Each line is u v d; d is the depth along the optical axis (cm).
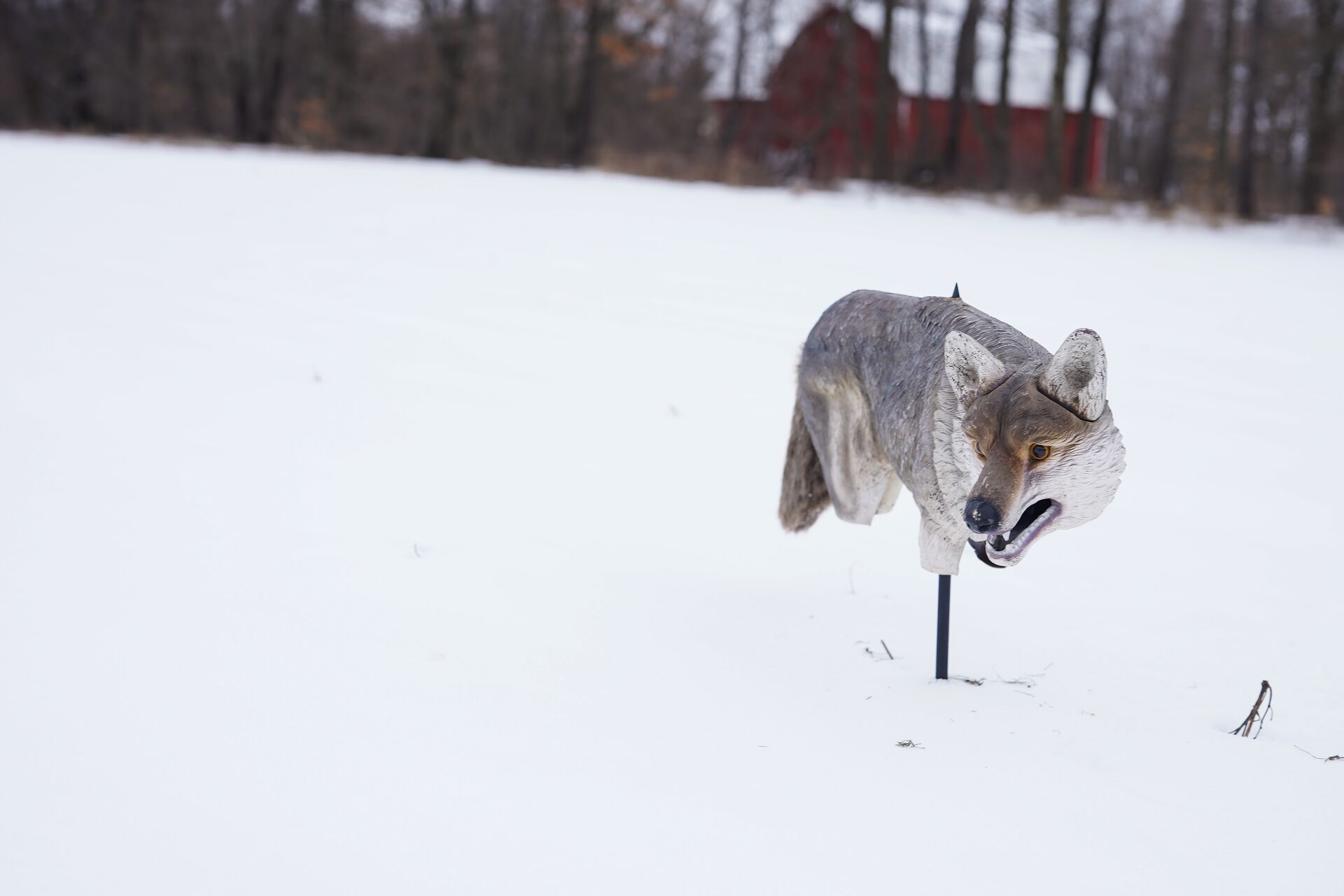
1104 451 354
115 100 5284
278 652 458
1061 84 3186
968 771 376
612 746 389
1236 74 4428
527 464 736
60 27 5372
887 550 607
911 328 428
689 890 312
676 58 5419
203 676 436
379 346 1056
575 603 517
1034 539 367
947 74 4800
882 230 2034
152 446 746
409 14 4884
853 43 4028
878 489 487
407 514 636
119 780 363
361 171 2895
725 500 682
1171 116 4531
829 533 633
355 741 389
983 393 366
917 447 405
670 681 440
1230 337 1117
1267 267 1706
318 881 314
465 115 5259
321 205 2069
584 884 314
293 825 340
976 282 1432
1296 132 4044
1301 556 583
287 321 1162
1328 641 485
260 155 3412
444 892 310
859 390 468
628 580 550
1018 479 350
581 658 459
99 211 1900
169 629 477
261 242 1658
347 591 523
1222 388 922
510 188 2556
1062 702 428
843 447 483
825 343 478
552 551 586
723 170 3331
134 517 614
